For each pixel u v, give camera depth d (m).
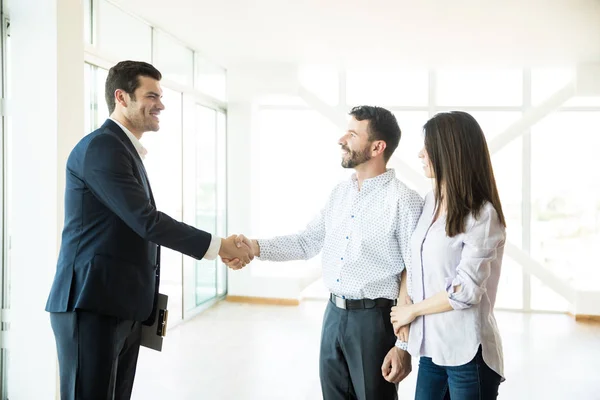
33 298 2.80
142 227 1.66
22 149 2.79
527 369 3.99
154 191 4.72
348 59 5.64
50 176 2.76
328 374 1.79
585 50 5.07
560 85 6.00
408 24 4.34
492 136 6.13
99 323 1.67
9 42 2.82
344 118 6.04
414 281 1.61
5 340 2.87
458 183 1.48
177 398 3.27
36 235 2.78
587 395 3.46
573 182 6.10
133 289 1.73
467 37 4.69
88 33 3.55
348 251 1.74
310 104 6.07
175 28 4.58
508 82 6.09
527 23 4.26
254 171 6.34
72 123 2.86
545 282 5.88
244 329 4.99
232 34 4.77
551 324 5.48
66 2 2.79
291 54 5.49
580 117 6.13
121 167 1.66
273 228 6.56
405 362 1.64
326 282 1.82
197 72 5.50
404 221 1.67
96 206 1.69
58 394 2.81
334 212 1.86
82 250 1.68
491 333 1.51
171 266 5.08
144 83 1.84
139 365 3.90
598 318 5.64
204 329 4.98
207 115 5.85
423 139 1.62
